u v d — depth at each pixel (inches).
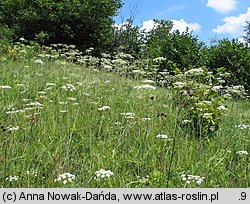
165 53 659.4
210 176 199.2
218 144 247.4
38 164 184.1
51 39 929.5
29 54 616.1
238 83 631.2
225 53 657.0
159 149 216.5
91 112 276.7
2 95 311.6
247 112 382.9
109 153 208.1
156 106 310.0
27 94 334.0
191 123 268.8
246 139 267.0
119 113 288.8
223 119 302.0
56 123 247.0
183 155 215.2
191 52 656.4
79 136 238.8
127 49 936.9
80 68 488.1
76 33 943.7
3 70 430.0
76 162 191.2
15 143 204.7
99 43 965.8
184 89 287.6
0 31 861.8
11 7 944.3
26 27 924.0
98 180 170.6
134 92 375.6
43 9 909.2
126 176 186.7
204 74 311.0
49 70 470.0
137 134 244.8
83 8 925.2
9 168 174.7
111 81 415.8
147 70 462.6
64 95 339.6
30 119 238.8
